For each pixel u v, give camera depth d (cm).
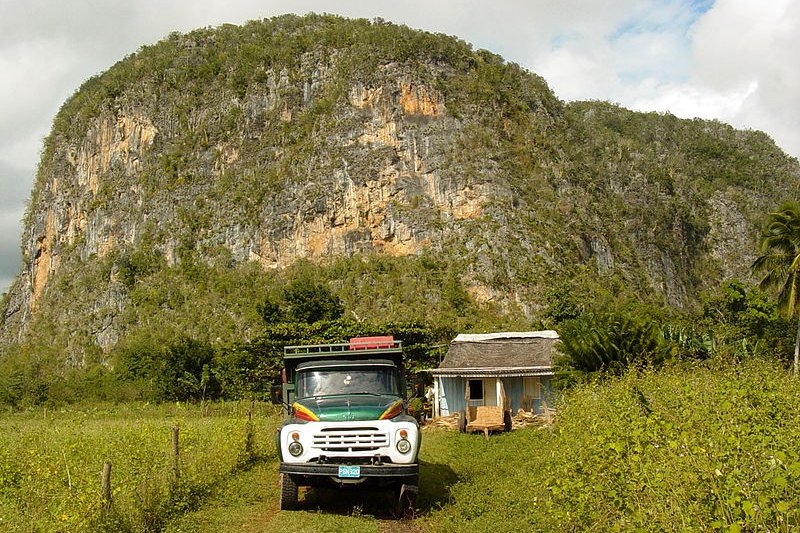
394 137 11625
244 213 11988
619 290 10431
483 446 1866
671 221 13575
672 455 714
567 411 1540
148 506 948
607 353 2075
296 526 918
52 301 13038
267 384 4322
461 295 9419
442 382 3127
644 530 594
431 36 12769
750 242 14375
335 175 11512
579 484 770
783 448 691
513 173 11281
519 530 878
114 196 13350
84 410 4353
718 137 18338
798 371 2039
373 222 11131
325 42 13425
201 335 9981
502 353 3130
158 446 1359
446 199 11006
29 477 1081
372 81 12100
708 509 580
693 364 1880
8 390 5481
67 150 14825
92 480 980
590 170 12875
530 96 13150
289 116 12862
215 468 1251
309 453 1027
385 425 1034
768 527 518
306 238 11319
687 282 12938
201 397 5375
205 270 11619
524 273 9769
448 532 909
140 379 6319
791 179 16750
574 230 10994
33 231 14725
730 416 884
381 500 1127
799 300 3806
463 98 12019
